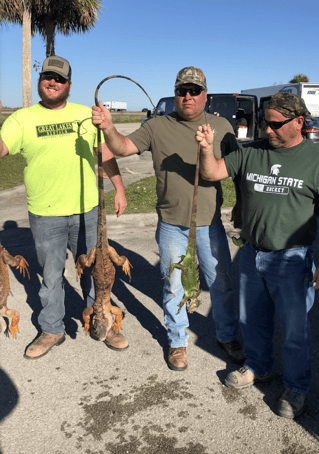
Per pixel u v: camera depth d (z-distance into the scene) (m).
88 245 3.64
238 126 13.77
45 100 3.26
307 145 2.63
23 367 3.47
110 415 2.91
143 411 2.95
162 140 3.22
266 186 2.72
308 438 2.70
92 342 3.85
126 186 9.78
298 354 2.82
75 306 4.58
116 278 5.29
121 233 6.94
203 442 2.68
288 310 2.80
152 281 5.21
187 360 3.57
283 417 2.88
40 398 3.09
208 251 3.38
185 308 3.49
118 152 3.14
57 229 3.51
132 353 3.67
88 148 3.44
